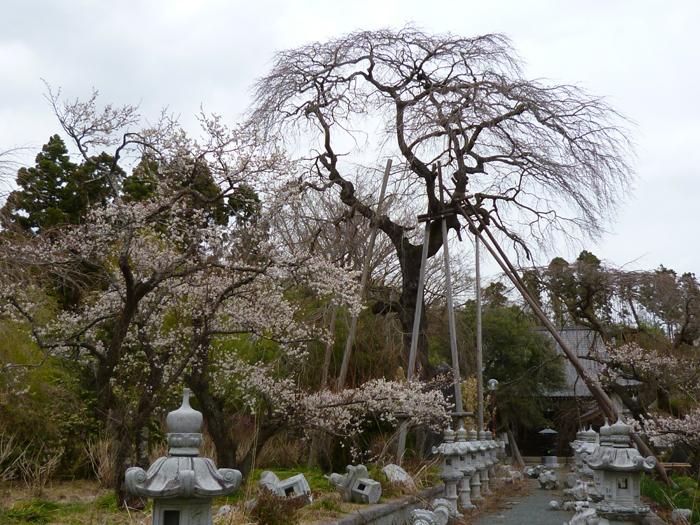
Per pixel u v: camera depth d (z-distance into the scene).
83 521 6.98
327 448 13.59
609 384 17.53
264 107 14.65
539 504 13.84
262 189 8.59
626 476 5.82
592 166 14.34
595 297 19.25
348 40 15.12
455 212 14.98
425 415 11.27
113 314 8.66
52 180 18.55
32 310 9.33
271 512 7.00
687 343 17.92
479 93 14.51
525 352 27.77
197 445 3.90
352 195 15.80
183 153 8.14
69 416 10.89
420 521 8.66
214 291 8.95
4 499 8.26
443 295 23.91
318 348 14.97
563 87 14.37
